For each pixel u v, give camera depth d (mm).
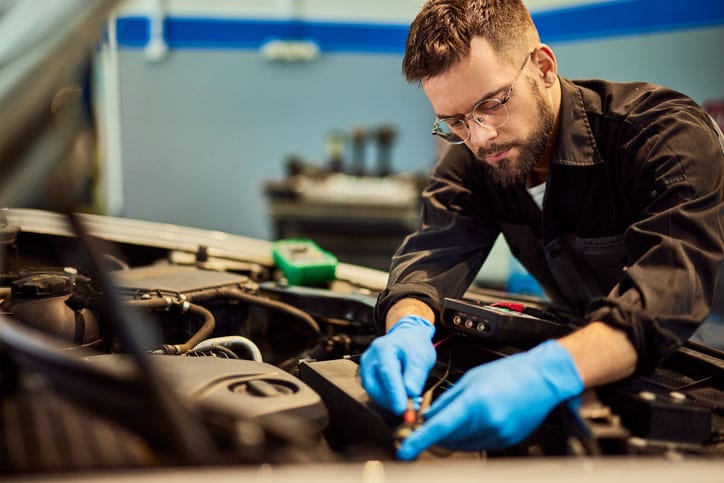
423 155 4203
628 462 512
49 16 583
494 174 992
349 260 3309
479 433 627
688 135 860
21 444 529
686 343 915
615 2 3051
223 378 658
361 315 1060
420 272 1043
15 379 622
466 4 874
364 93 4059
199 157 4039
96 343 850
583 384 669
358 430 684
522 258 1238
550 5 3357
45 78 566
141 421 495
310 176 3633
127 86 3848
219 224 4152
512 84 883
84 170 598
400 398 664
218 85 3949
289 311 1021
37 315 799
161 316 947
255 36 3896
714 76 2768
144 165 3988
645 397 644
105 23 611
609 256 1058
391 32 3973
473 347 877
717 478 482
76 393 530
